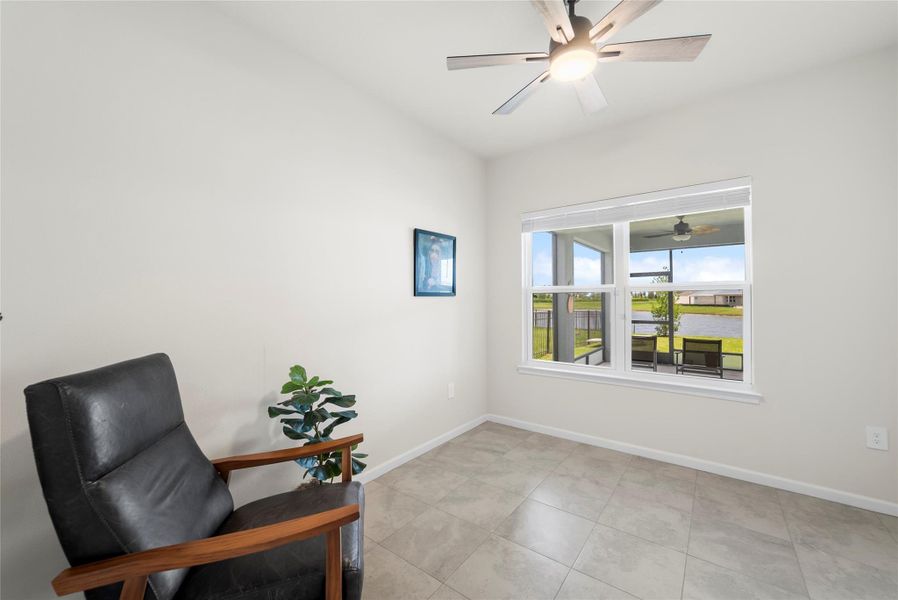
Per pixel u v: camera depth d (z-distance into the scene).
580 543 1.80
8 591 1.23
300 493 1.49
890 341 2.01
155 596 0.99
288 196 2.04
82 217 1.37
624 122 2.85
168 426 1.34
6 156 1.22
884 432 2.03
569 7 1.62
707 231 2.66
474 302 3.49
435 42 2.00
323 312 2.22
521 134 3.08
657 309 2.87
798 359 2.24
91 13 1.39
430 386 2.99
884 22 1.81
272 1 1.70
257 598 1.05
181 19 1.64
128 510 1.00
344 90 2.33
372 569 1.63
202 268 1.70
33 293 1.27
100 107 1.41
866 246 2.06
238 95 1.83
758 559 1.67
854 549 1.73
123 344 1.47
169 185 1.59
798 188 2.23
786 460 2.29
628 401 2.88
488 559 1.70
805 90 2.21
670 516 2.01
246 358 1.86
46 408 0.96
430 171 2.98
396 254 2.70
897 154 1.99
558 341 3.36
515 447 2.99
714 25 1.83
